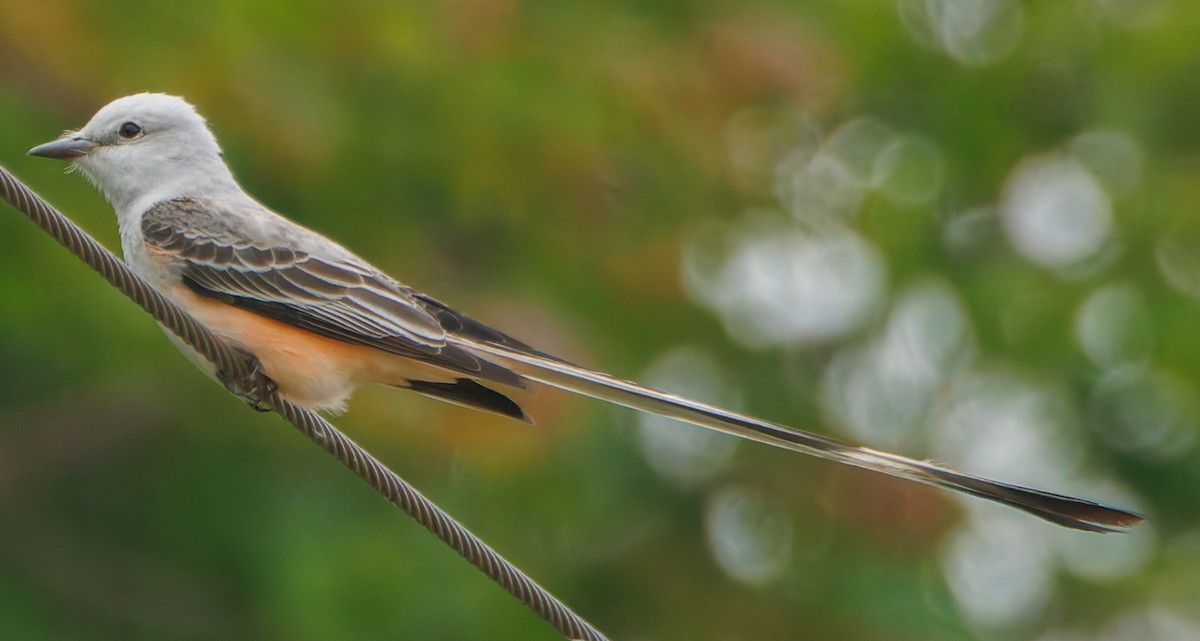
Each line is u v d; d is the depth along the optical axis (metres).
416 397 12.50
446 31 13.37
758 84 13.95
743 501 14.63
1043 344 15.17
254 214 8.81
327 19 12.88
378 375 8.55
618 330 14.23
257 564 12.86
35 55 12.35
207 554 13.65
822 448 7.61
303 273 8.56
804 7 15.27
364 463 7.26
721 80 13.93
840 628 13.70
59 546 14.07
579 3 14.23
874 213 15.50
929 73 15.99
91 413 13.90
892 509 13.93
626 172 13.77
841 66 15.26
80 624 13.88
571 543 13.72
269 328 8.46
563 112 13.31
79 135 9.14
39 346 12.86
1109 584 15.41
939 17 16.20
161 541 13.88
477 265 13.75
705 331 14.84
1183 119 15.81
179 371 12.68
